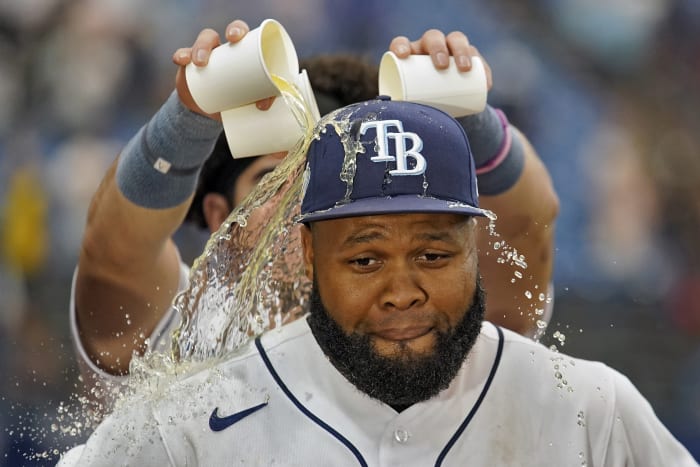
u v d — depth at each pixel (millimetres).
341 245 6773
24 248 21094
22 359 19109
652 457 7500
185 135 8219
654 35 25188
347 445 7223
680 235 22625
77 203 21703
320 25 24281
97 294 9383
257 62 7469
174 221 8922
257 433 7270
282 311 8906
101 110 22891
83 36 23297
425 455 7242
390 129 6922
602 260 21938
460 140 7105
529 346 7754
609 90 24547
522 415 7410
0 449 13633
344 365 7035
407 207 6633
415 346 6773
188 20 24031
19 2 23172
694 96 24781
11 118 22594
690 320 21453
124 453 7297
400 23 24438
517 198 9367
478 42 24328
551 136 23500
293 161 7422
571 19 24938
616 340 20953
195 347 7902
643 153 23516
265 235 7895
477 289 7121
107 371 9539
